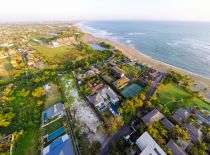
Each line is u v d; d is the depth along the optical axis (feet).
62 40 503.20
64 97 190.29
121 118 150.82
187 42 500.74
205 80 246.88
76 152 118.32
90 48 401.08
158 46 456.45
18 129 139.64
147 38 594.24
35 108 169.99
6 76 255.50
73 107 174.19
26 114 161.17
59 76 248.73
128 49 435.94
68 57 347.15
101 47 461.37
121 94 191.42
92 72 252.62
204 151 113.91
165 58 351.67
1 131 139.64
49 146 120.88
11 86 214.28
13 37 581.94
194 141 123.54
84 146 124.26
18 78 239.09
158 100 178.50
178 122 144.05
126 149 117.29
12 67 293.02
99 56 336.08
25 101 184.34
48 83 228.22
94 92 195.83
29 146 126.00
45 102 183.73
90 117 158.40
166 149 109.70
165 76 236.63
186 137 121.29
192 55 366.22
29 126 143.64
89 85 208.54
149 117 144.25
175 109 166.61
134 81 222.89
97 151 119.34
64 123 145.89
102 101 175.01
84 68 281.13
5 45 461.78
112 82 220.64
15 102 182.91
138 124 144.77
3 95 193.57
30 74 251.19
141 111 161.99
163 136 126.11
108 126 140.05
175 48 428.56
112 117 152.15
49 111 162.71
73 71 260.42
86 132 138.92
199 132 130.21
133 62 306.14
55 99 189.78
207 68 293.84
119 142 121.90
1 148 120.47
